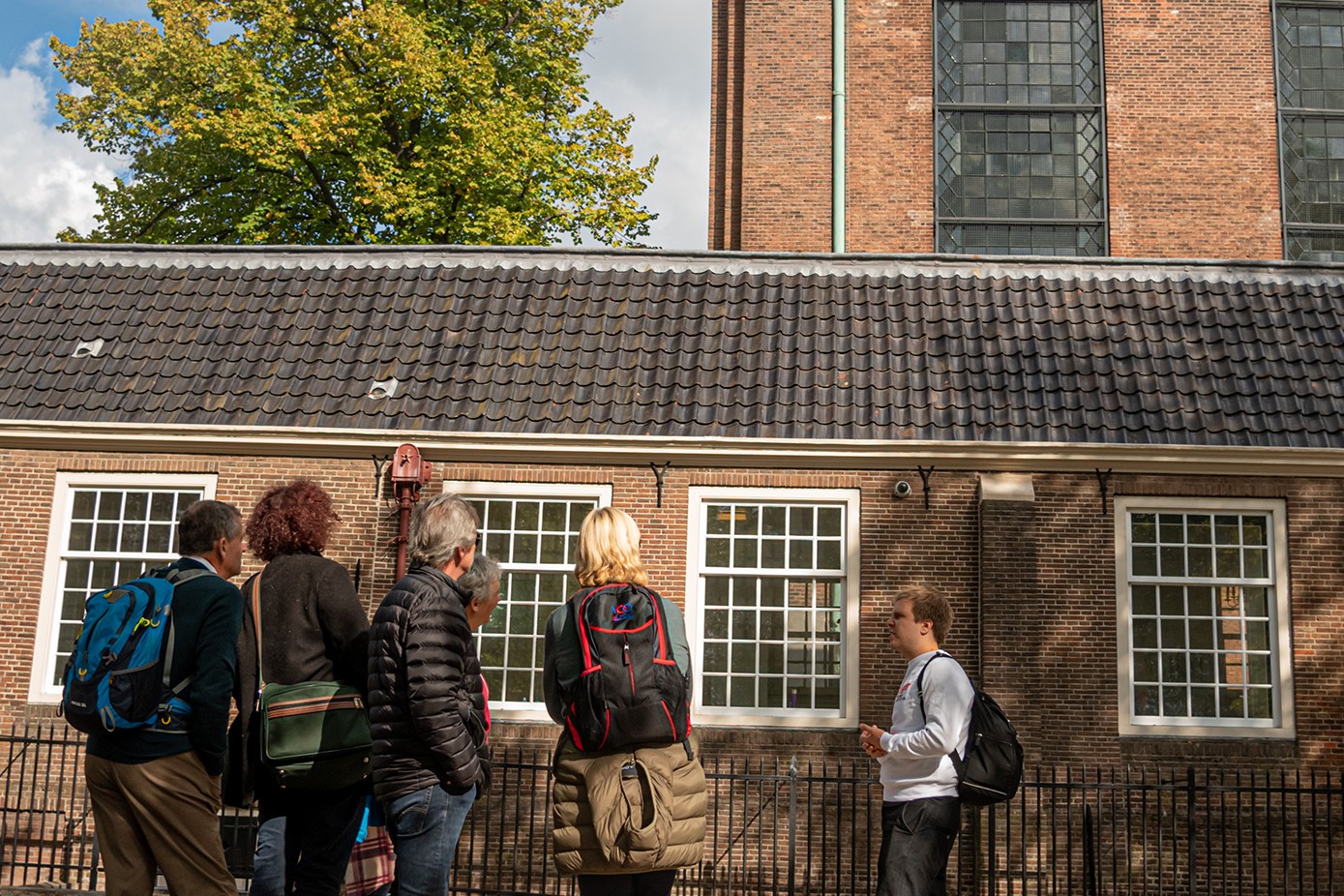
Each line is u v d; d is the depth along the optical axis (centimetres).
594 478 1295
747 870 1208
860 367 1360
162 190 2414
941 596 623
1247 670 1253
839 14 2406
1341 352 1352
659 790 465
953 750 584
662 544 1277
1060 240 2386
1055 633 1248
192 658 532
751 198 2391
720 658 1272
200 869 533
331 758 514
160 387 1350
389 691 492
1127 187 2370
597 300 1458
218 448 1303
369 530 1290
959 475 1280
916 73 2427
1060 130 2417
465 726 493
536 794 1218
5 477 1314
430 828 491
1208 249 2353
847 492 1282
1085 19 2447
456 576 523
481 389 1338
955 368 1354
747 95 2425
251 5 2352
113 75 2331
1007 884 1062
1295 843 1204
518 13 2575
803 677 1265
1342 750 1220
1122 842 1198
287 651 526
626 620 480
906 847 582
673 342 1398
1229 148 2373
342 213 2450
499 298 1464
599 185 2519
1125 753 1223
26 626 1287
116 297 1481
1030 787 1184
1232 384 1317
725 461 1283
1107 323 1405
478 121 2334
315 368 1370
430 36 2483
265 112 2272
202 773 535
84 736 1259
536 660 1277
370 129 2355
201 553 568
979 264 1506
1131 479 1270
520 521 1301
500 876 1065
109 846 537
